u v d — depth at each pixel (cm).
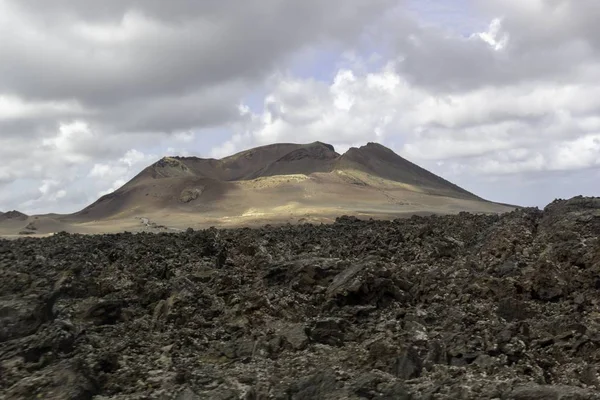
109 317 1827
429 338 1491
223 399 1156
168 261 2589
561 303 1930
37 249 3006
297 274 2166
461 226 3172
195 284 2164
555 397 1051
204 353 1538
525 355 1383
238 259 2680
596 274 2014
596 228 2392
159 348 1547
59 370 1248
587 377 1317
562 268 2142
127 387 1272
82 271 2312
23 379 1224
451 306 1878
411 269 2348
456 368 1262
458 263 2417
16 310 1664
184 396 1177
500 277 2167
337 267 2178
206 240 3012
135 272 2414
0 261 2588
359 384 1169
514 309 1808
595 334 1527
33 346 1413
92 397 1199
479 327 1551
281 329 1662
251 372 1340
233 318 1817
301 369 1354
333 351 1502
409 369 1266
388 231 3212
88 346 1482
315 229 3731
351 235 3272
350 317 1805
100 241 3334
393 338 1466
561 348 1486
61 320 1568
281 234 3503
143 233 4119
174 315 1820
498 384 1135
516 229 2633
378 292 1953
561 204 2812
